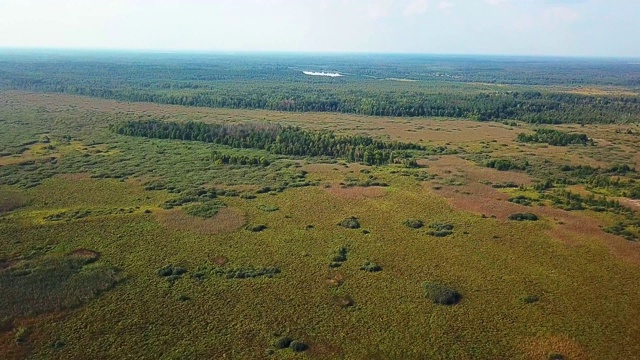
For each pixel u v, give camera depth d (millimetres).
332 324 68438
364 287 78688
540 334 67250
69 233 95875
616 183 136625
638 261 89625
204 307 71625
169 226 101000
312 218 108312
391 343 64750
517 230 103312
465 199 122812
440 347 64188
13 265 82062
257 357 61094
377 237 98688
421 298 75875
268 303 73188
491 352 63375
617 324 69812
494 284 80750
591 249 94500
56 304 71062
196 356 60812
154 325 66938
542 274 84375
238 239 95938
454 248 94125
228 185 130750
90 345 62281
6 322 66625
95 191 122125
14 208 108812
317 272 83250
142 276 80188
